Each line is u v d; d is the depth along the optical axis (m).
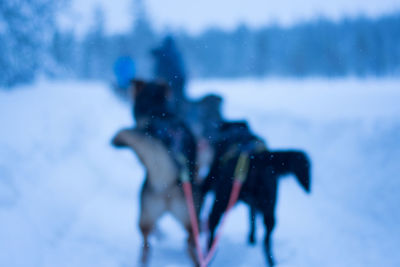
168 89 4.01
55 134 8.37
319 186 6.29
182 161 3.65
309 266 3.72
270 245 3.79
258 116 12.70
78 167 7.04
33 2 16.47
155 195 3.56
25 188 4.98
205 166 4.40
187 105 5.88
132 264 3.81
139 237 4.53
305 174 3.84
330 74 61.91
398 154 6.65
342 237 4.35
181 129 3.86
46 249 3.83
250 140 4.07
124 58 12.95
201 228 3.83
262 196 3.79
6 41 16.34
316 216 5.08
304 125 9.98
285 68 63.06
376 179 6.01
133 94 3.91
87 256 3.87
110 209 5.38
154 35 54.56
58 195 5.30
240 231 4.82
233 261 3.96
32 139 7.19
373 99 14.09
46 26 16.88
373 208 5.08
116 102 18.69
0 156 5.62
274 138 9.67
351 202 5.39
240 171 3.79
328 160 7.36
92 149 8.98
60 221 4.58
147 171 3.58
